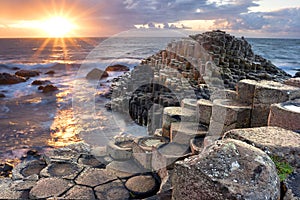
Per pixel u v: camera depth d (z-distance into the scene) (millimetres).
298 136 1896
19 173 3129
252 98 3146
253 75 8430
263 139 1835
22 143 5688
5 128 6621
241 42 10742
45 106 8852
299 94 2883
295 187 1453
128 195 2578
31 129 6531
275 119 2424
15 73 16000
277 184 1377
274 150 1711
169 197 2289
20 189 2684
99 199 2510
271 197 1275
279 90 2883
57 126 6684
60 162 3209
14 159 4930
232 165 1392
